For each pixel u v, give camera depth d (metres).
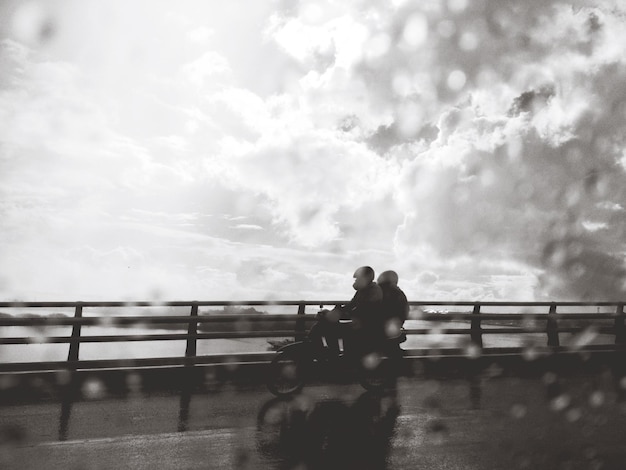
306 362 9.07
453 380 11.34
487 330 13.50
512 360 13.34
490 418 8.15
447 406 8.87
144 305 9.59
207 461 5.73
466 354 12.94
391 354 9.53
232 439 6.55
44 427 6.70
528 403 9.34
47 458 5.61
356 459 6.00
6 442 6.09
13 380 8.39
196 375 9.80
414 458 6.11
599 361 14.73
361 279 9.38
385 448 6.46
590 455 6.42
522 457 6.28
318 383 10.29
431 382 11.00
